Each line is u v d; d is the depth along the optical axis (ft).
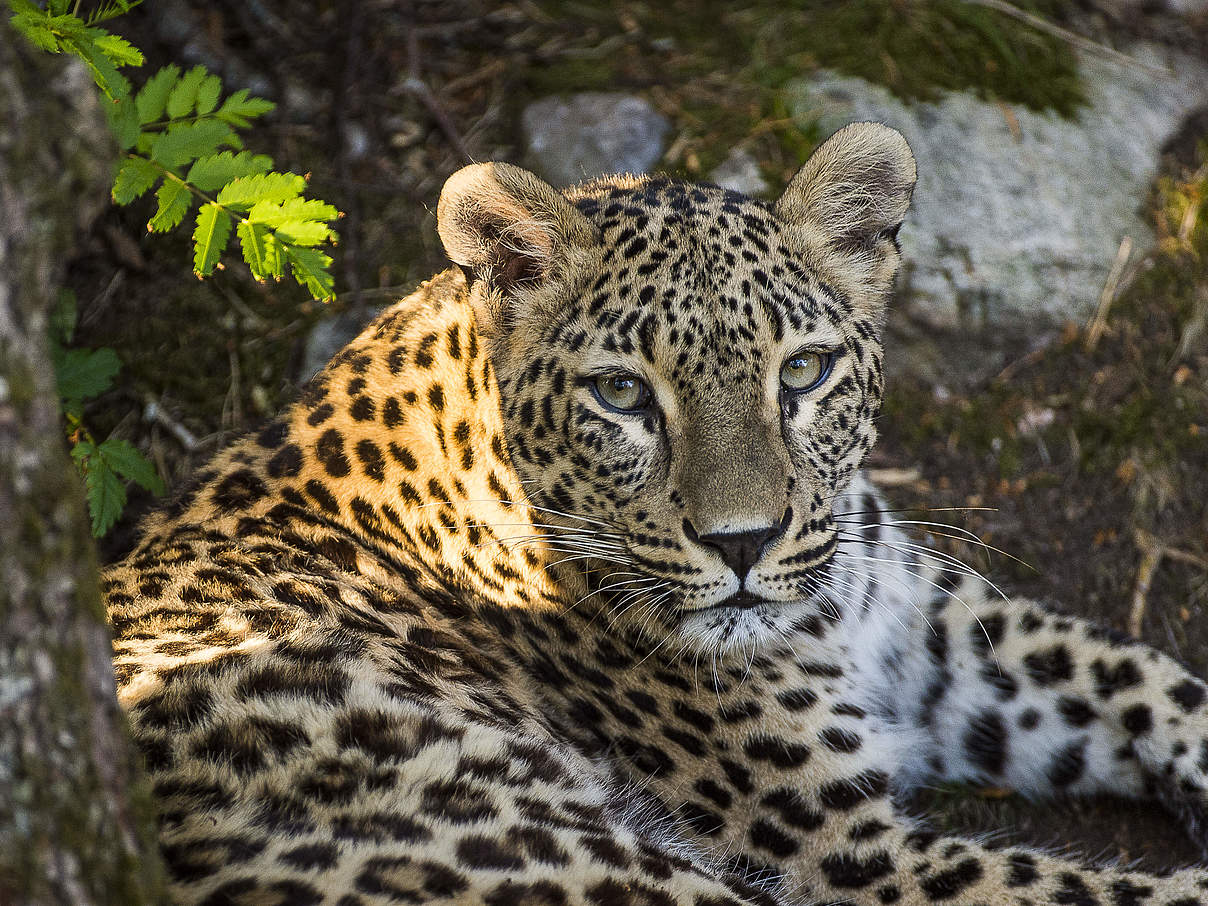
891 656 27.35
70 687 12.21
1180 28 45.37
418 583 24.26
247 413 35.42
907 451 35.45
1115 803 27.68
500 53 42.37
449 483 23.93
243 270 37.27
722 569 21.39
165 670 19.66
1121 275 37.93
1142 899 22.67
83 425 33.63
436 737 19.65
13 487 11.47
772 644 23.71
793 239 23.04
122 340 36.17
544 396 22.50
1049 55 42.19
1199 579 32.37
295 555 23.31
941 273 37.04
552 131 39.88
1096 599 32.07
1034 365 36.70
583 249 22.56
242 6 41.22
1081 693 27.32
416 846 17.95
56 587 11.96
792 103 40.06
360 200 38.75
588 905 18.57
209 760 18.34
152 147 22.63
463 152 39.58
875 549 26.45
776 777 23.56
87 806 12.50
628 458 21.98
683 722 23.77
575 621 23.91
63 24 21.59
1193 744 26.17
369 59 41.24
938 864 23.17
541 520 23.34
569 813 19.76
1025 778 28.09
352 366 25.14
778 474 21.42
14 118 11.16
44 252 11.65
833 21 42.32
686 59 41.91
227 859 16.87
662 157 39.09
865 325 23.54
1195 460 34.99
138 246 37.24
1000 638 27.81
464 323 23.85
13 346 11.40
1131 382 36.24
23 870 11.78
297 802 18.07
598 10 43.80
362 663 20.56
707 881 19.74
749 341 21.39
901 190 23.91
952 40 41.88
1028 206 38.47
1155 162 40.60
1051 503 34.14
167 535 23.94
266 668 19.76
